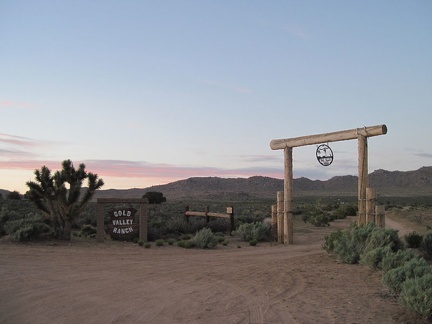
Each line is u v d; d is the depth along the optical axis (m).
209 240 22.39
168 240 24.69
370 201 18.45
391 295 9.96
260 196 185.62
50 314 8.66
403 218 48.41
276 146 24.80
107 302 9.59
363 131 19.22
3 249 18.39
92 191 23.03
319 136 21.83
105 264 15.20
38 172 22.39
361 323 8.05
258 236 25.77
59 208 22.42
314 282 11.66
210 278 12.55
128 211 24.38
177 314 8.65
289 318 8.34
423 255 16.03
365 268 13.34
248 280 12.15
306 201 122.00
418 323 8.04
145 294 10.38
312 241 26.64
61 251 18.42
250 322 8.09
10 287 11.05
